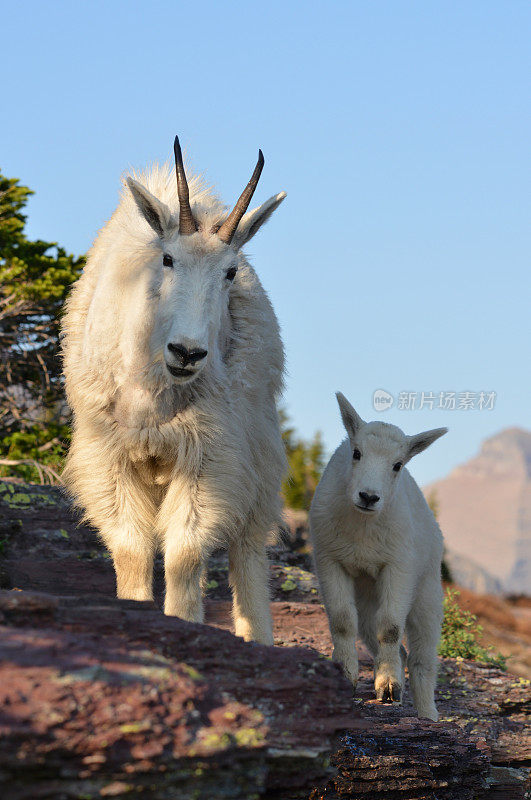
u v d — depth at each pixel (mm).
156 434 7129
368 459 9055
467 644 14055
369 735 7277
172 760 4188
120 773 4086
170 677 4375
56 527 11914
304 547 17484
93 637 4707
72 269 26453
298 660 5199
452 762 7238
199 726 4348
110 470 7309
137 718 4129
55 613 4840
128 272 7285
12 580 11148
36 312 25625
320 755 4832
